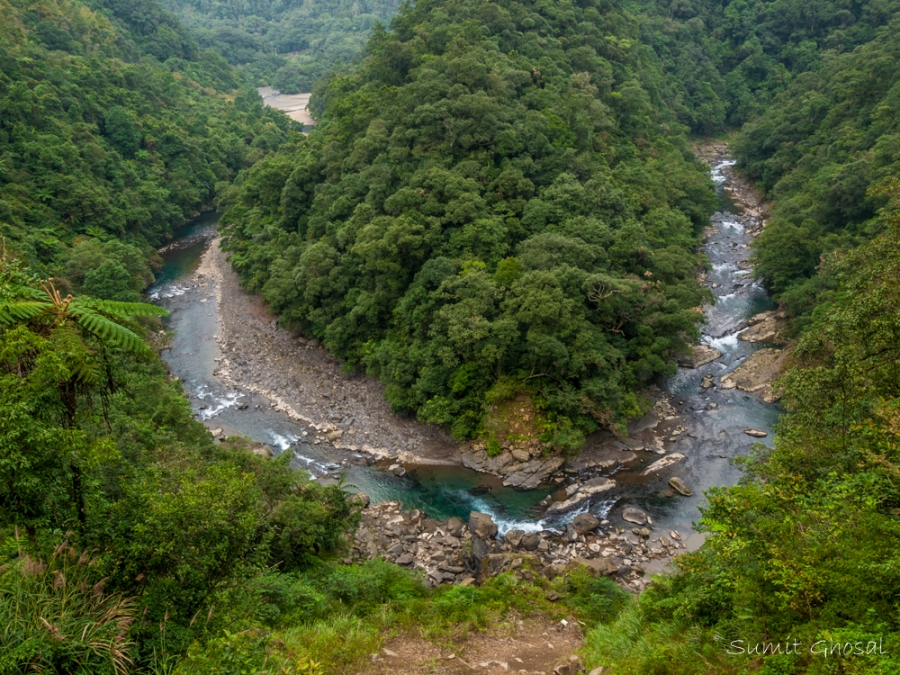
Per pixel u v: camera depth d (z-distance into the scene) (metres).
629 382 39.94
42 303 11.40
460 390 38.00
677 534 30.22
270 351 50.53
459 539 29.73
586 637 16.83
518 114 53.19
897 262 17.39
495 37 64.50
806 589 10.26
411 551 28.59
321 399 43.69
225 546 11.12
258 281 57.16
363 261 45.97
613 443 37.38
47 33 90.31
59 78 75.75
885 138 53.34
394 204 43.84
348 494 26.94
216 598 10.98
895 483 12.90
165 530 10.79
